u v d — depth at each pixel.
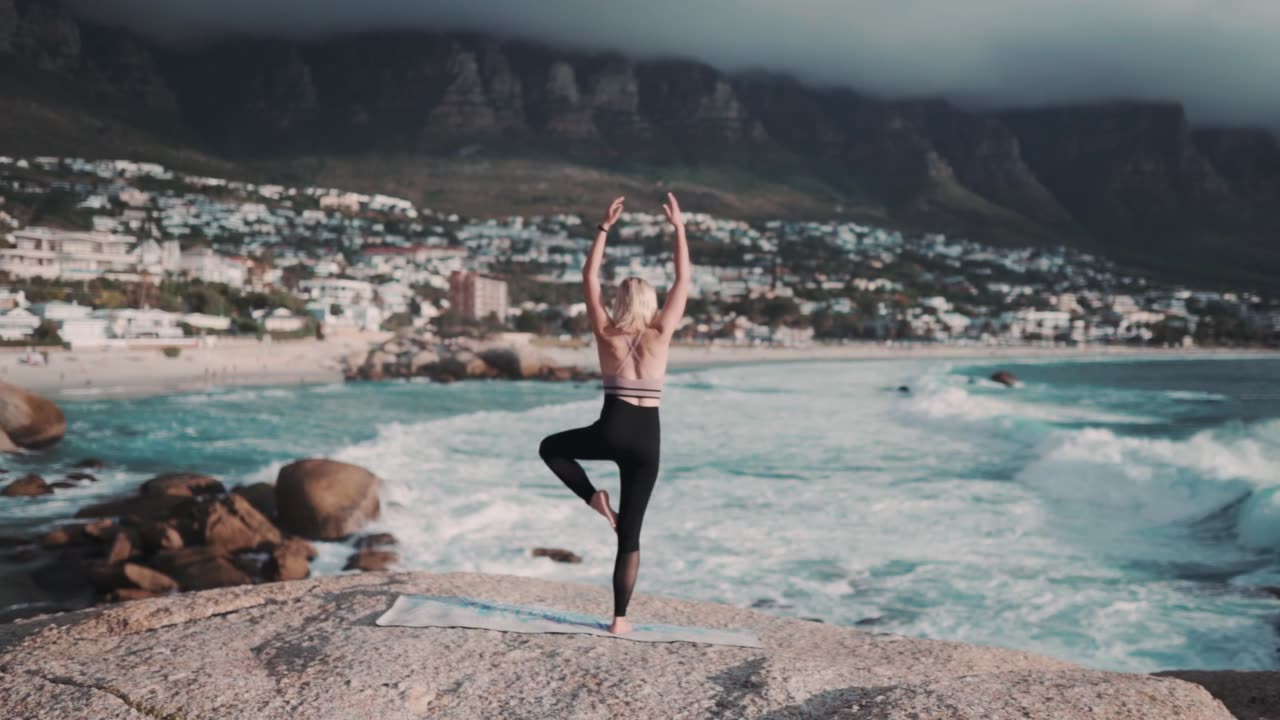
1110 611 11.16
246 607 4.35
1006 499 18.50
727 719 2.96
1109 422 38.94
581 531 15.74
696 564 13.73
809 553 14.27
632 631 3.99
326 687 3.17
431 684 3.23
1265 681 5.00
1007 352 181.75
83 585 12.88
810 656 4.23
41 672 3.29
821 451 26.64
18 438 25.91
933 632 10.62
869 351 168.25
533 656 3.53
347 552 14.69
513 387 67.88
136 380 60.72
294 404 46.62
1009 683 3.12
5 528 15.88
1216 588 12.02
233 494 15.35
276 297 109.44
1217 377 92.88
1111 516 16.64
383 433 30.50
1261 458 20.88
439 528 15.84
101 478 21.22
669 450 27.08
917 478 21.39
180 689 3.11
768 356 144.50
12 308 76.19
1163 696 2.97
